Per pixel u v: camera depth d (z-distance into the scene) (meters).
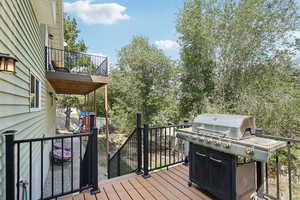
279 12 7.62
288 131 6.77
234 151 1.83
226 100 8.98
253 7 7.66
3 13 2.28
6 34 2.39
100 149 11.92
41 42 5.79
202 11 9.25
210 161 2.20
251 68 8.52
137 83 13.10
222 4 8.76
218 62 9.22
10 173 1.73
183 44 9.97
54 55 10.99
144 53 13.43
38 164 4.73
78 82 7.88
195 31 9.06
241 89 8.43
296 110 6.57
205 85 9.67
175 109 11.22
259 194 2.11
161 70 13.18
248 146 1.71
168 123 11.42
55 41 9.99
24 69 3.38
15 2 2.84
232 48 8.60
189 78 10.16
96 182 2.43
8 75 2.41
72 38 21.05
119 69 15.45
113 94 15.46
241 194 1.93
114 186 2.59
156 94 12.75
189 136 2.44
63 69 8.09
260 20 7.81
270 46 8.01
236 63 8.77
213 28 9.01
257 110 7.13
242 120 1.91
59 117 23.72
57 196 2.21
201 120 2.35
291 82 7.68
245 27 8.06
